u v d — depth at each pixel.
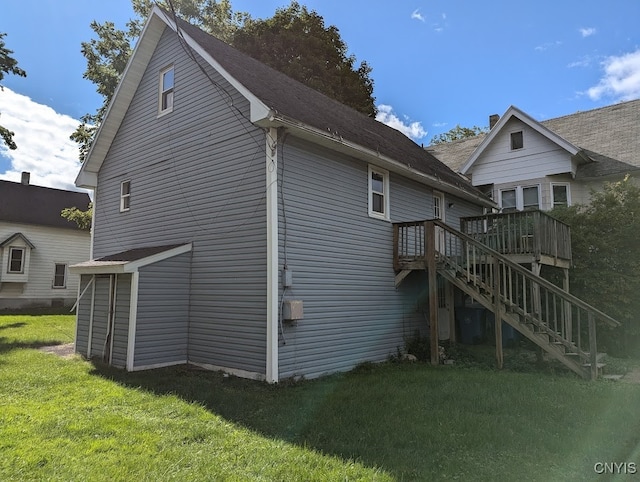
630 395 5.91
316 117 8.33
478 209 15.05
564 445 4.11
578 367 7.30
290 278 7.30
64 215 20.48
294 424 4.73
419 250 11.20
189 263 8.68
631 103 17.25
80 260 25.23
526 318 7.95
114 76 18.83
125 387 6.35
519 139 15.63
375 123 14.16
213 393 6.04
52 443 4.07
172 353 8.27
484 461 3.76
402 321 10.33
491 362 8.81
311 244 7.91
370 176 9.68
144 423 4.68
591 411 5.16
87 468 3.54
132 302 7.82
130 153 10.82
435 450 4.00
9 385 6.35
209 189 8.49
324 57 21.33
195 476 3.40
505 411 5.23
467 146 20.77
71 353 9.51
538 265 9.04
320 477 3.39
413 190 11.37
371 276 9.44
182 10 19.69
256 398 5.86
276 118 6.80
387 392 6.16
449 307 11.15
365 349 9.02
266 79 9.55
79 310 9.73
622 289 10.48
